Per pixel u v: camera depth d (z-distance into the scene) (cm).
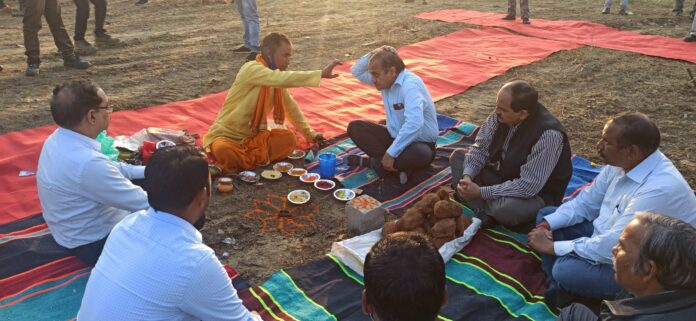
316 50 951
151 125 609
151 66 843
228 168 499
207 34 1059
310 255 396
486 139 425
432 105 482
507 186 395
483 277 362
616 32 1042
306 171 505
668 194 305
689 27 1084
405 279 177
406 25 1120
